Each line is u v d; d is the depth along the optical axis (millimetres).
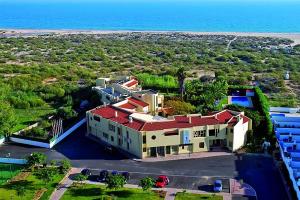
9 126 101500
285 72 177000
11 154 93688
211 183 78750
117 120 96562
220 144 94500
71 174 82875
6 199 72688
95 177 81500
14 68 181625
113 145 98000
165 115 108938
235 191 75625
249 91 136000
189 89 129375
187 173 83125
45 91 140750
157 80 147625
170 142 90938
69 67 188000
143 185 73312
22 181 79812
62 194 74812
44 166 85938
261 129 101312
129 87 127500
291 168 77250
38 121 112375
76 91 137375
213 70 186000
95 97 127125
